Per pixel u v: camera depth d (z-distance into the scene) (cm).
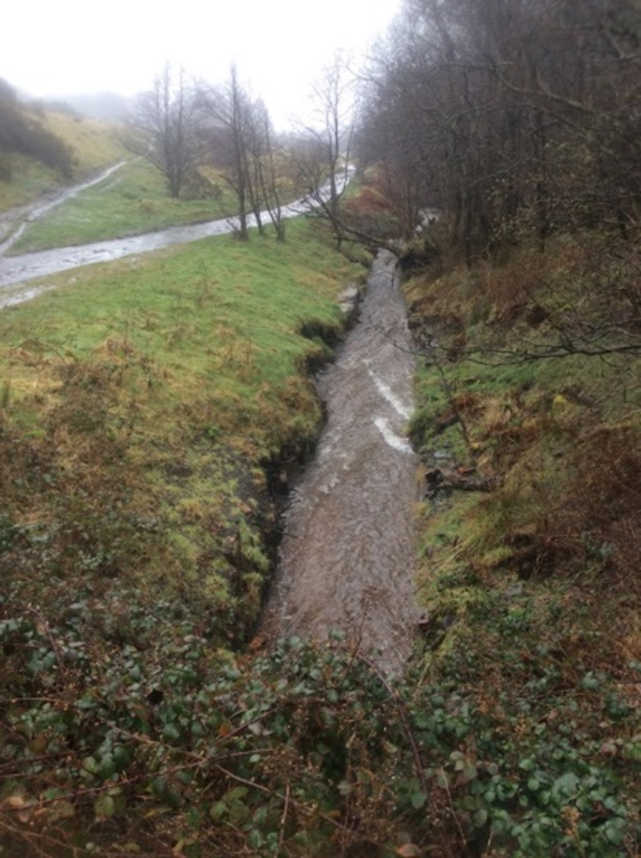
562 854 363
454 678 613
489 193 1675
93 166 5381
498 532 931
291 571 1077
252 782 401
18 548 692
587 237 1084
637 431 899
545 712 512
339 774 441
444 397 1559
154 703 489
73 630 570
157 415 1280
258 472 1281
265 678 492
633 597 670
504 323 1617
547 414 1160
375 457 1432
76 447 1056
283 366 1744
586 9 566
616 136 648
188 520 1027
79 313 1745
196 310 1953
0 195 3738
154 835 381
